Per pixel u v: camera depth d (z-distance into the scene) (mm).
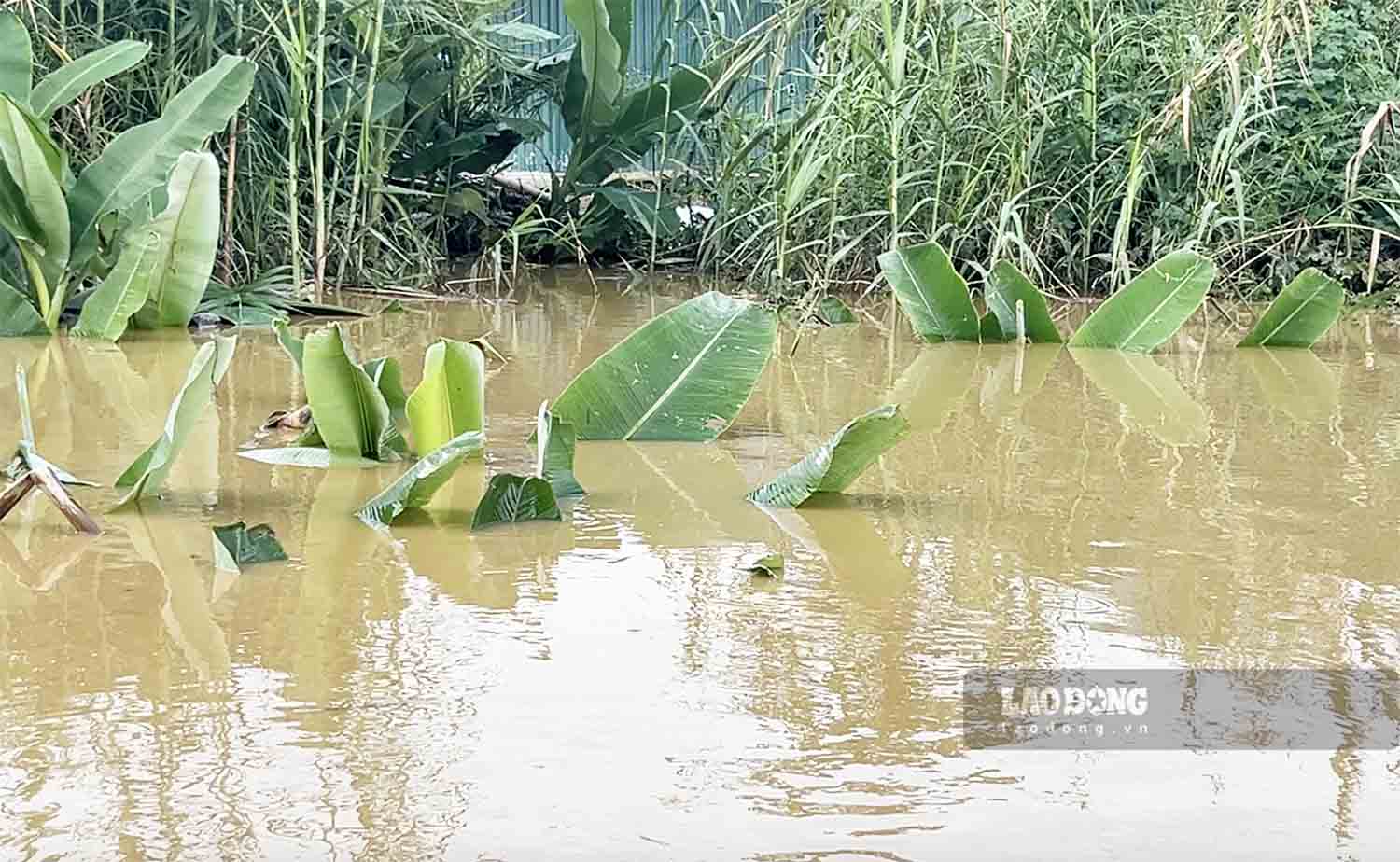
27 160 4660
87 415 3537
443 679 1754
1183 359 4652
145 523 2492
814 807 1424
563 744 1568
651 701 1689
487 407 3678
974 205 6551
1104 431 3424
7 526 2465
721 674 1777
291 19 6504
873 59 6047
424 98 7395
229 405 3688
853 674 1786
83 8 6512
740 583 2168
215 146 6551
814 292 5977
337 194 6945
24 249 4840
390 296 6465
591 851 1334
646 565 2256
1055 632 1953
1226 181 6344
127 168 4953
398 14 7062
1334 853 1342
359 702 1684
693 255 7906
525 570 2227
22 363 4352
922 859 1323
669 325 3287
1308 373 4367
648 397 3258
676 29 7863
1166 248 6367
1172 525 2539
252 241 6605
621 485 2809
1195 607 2066
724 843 1348
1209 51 6344
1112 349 4871
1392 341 5133
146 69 6422
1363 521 2578
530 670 1789
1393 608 2068
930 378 4227
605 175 7688
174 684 1735
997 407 3752
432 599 2072
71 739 1574
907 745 1571
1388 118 6055
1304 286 4855
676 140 7711
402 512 2564
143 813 1400
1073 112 6566
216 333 5184
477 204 7641
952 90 6430
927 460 3080
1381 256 6527
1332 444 3277
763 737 1589
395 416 3336
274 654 1842
